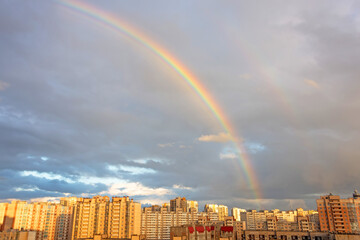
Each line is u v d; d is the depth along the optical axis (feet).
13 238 606.96
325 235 492.13
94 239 427.74
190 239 541.34
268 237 536.42
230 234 579.89
